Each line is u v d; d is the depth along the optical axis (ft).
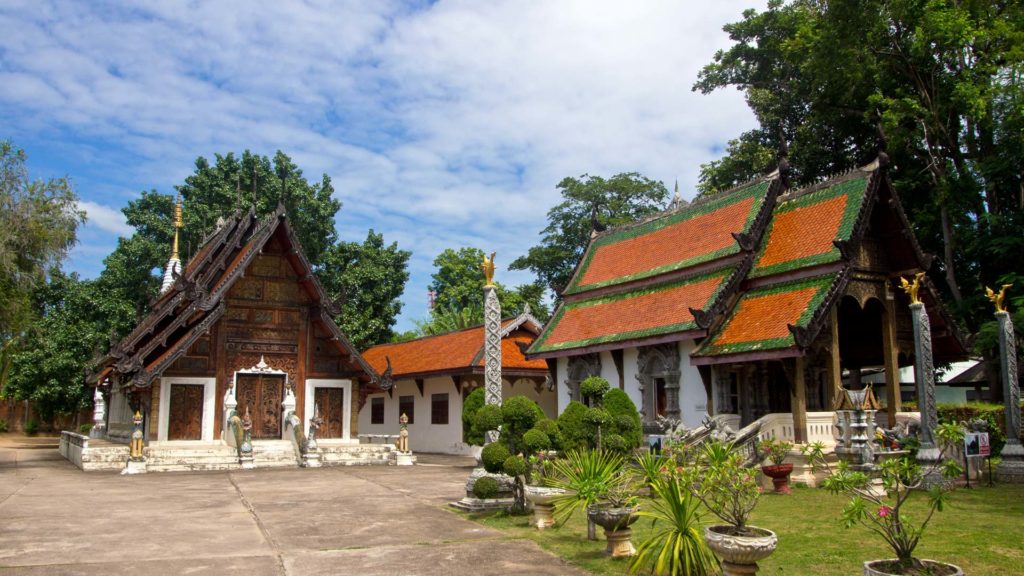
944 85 85.71
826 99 96.02
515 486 40.73
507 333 103.04
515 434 42.01
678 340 68.33
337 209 137.59
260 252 88.12
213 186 131.64
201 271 99.19
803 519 38.17
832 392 59.77
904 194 89.97
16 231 77.51
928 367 51.08
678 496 24.81
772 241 68.80
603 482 31.01
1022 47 76.69
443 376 100.42
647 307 76.59
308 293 89.66
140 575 26.73
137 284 128.16
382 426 120.88
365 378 91.30
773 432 56.44
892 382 64.59
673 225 82.84
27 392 120.47
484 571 27.32
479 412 42.52
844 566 27.55
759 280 67.21
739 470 24.36
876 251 65.57
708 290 70.03
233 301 86.02
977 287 84.48
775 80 113.70
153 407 80.28
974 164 81.35
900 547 20.86
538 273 156.35
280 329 88.02
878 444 52.47
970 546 31.09
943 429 26.00
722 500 24.11
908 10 81.97
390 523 38.73
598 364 80.69
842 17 85.56
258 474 70.18
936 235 88.74
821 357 72.54
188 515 42.04
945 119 87.40
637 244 86.43
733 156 115.65
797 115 111.96
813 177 104.37
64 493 53.72
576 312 87.45
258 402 86.69
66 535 35.19
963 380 107.55
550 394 103.50
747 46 113.80
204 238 121.29
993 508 41.32
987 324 74.13
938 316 67.82
